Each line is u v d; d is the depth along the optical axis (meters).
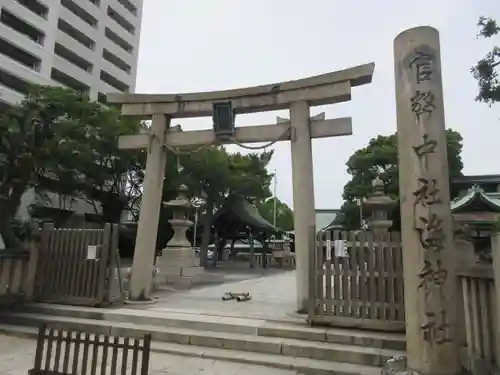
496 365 4.37
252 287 13.64
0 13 32.97
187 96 9.80
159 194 9.77
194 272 14.50
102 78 45.44
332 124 8.66
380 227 10.92
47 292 8.45
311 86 8.79
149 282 9.34
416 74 5.36
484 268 4.64
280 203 50.81
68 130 19.23
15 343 6.61
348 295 6.63
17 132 10.52
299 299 7.90
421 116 5.24
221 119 9.37
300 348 5.95
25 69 34.00
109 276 8.29
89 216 29.62
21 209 27.45
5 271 8.27
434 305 4.82
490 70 7.52
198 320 7.11
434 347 4.73
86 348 4.16
